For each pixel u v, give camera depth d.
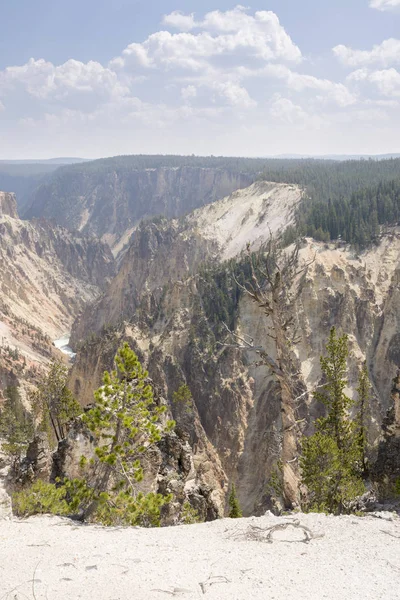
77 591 12.81
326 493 35.12
